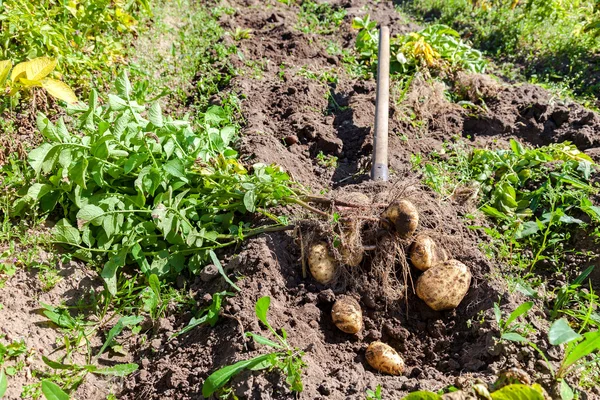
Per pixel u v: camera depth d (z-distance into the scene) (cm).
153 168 148
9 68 150
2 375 119
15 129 169
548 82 241
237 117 199
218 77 220
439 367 137
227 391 124
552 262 155
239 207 157
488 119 207
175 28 247
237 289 139
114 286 142
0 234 146
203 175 154
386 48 214
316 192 175
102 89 191
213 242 153
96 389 131
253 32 257
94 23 199
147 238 150
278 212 157
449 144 196
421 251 145
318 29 273
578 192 162
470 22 290
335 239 145
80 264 149
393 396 124
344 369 131
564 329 120
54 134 144
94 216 142
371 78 229
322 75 227
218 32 251
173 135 152
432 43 239
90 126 151
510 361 128
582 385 123
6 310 135
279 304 141
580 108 208
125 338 141
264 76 224
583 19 280
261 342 126
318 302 144
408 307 146
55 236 146
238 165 162
